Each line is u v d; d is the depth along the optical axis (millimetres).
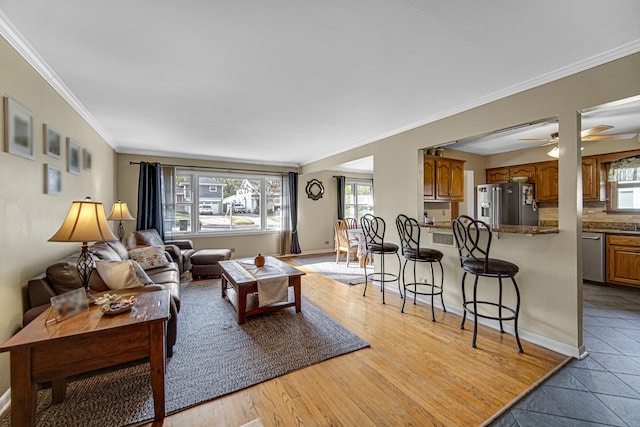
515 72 2248
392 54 1992
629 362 2141
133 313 1631
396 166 3895
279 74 2289
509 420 1573
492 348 2357
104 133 3971
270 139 4453
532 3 1466
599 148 4309
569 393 1795
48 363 1355
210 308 3297
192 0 1444
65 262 2070
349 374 2006
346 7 1504
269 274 3125
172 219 5410
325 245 7391
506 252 2648
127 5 1479
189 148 5086
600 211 4441
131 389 1838
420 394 1794
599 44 1853
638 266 3750
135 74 2275
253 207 6492
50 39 1792
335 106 3006
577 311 2201
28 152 1969
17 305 1827
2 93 1693
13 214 1799
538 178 4938
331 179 7488
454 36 1774
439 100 2846
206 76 2316
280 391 1828
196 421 1574
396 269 3906
